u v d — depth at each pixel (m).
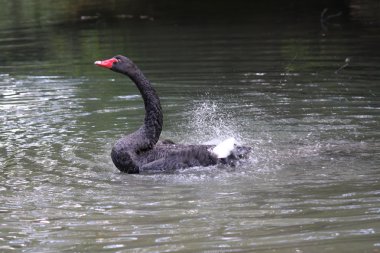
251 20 28.78
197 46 22.83
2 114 14.63
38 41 25.08
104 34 26.39
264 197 9.24
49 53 22.59
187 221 8.36
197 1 36.31
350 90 15.93
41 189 9.91
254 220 8.31
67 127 13.52
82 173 10.77
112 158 11.00
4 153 11.80
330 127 13.02
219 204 9.00
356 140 12.16
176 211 8.77
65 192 9.76
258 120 13.66
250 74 18.16
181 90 16.58
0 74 19.36
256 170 10.70
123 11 33.44
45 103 15.67
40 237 8.00
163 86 17.05
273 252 7.30
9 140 12.62
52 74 19.20
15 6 35.94
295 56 20.20
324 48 21.47
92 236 7.98
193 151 11.12
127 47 23.06
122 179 10.49
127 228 8.20
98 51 22.55
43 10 34.22
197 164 11.04
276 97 15.55
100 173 10.80
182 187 9.91
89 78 18.61
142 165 10.94
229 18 29.83
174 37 25.08
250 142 12.20
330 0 33.38
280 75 17.91
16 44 24.56
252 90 16.33
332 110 14.21
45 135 12.96
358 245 7.42
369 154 11.31
